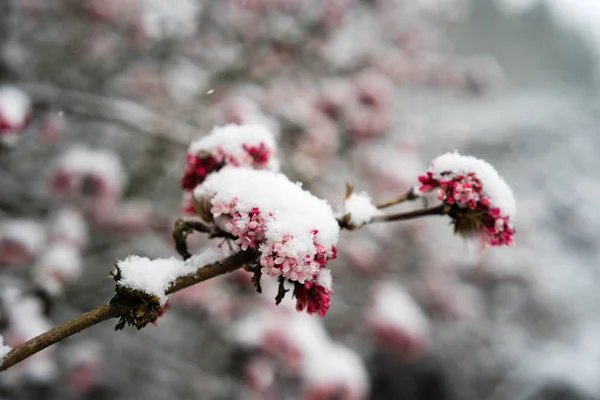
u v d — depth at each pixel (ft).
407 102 30.50
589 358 28.84
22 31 13.60
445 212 3.52
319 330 11.59
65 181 10.57
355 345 21.20
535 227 29.81
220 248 3.15
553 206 43.57
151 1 13.30
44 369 10.18
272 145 4.07
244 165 3.82
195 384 13.34
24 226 10.07
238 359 11.50
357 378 10.48
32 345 2.60
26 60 13.93
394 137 18.81
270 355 11.00
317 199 3.32
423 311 21.12
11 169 12.83
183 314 14.34
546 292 29.84
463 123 37.04
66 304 12.44
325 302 2.96
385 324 14.56
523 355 27.91
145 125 10.96
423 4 19.24
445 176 3.54
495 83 20.88
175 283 2.96
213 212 3.02
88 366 12.88
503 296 28.37
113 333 14.35
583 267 39.93
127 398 15.12
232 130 4.01
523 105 63.87
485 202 3.40
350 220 3.35
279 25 15.69
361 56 17.40
